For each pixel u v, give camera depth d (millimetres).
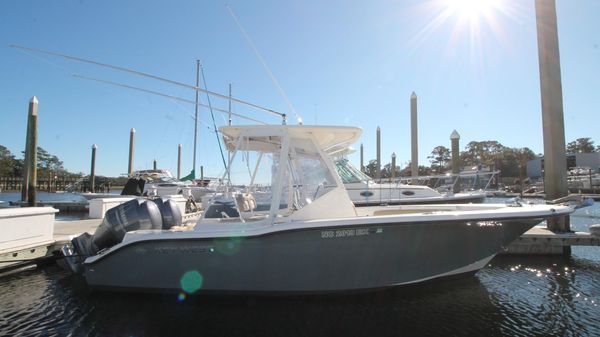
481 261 5262
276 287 4641
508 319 4637
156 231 4984
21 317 4590
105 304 4902
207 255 4641
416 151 18703
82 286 5672
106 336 4121
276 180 4996
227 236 4535
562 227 8758
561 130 8844
